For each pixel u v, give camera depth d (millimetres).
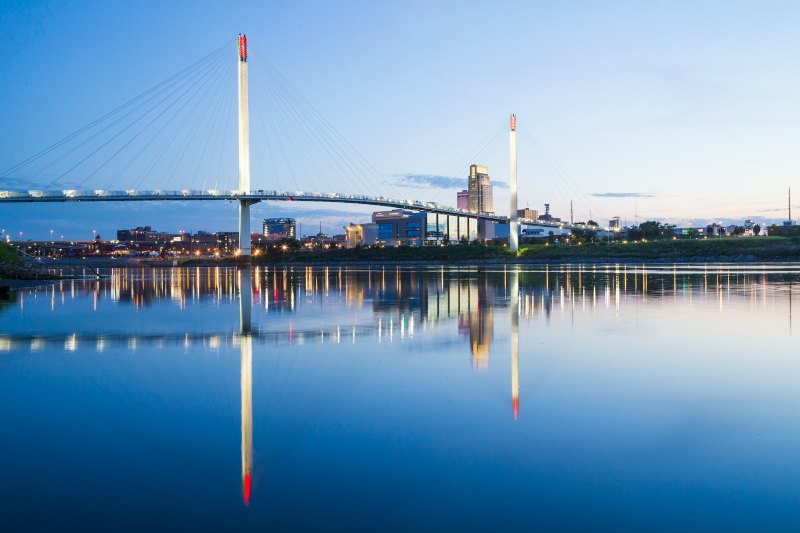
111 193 146375
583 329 22578
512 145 162000
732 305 31469
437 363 16125
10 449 9656
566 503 7559
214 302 38531
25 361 17125
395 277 73000
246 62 158375
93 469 8797
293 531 6930
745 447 9320
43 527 7008
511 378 14125
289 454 9328
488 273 81500
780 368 15023
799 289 43156
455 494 7840
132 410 11898
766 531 6820
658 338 20188
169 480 8398
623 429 10219
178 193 151000
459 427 10461
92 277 90188
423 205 195000
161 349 19078
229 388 13609
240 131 157375
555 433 10055
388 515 7293
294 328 24000
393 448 9523
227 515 7332
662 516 7191
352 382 13984
